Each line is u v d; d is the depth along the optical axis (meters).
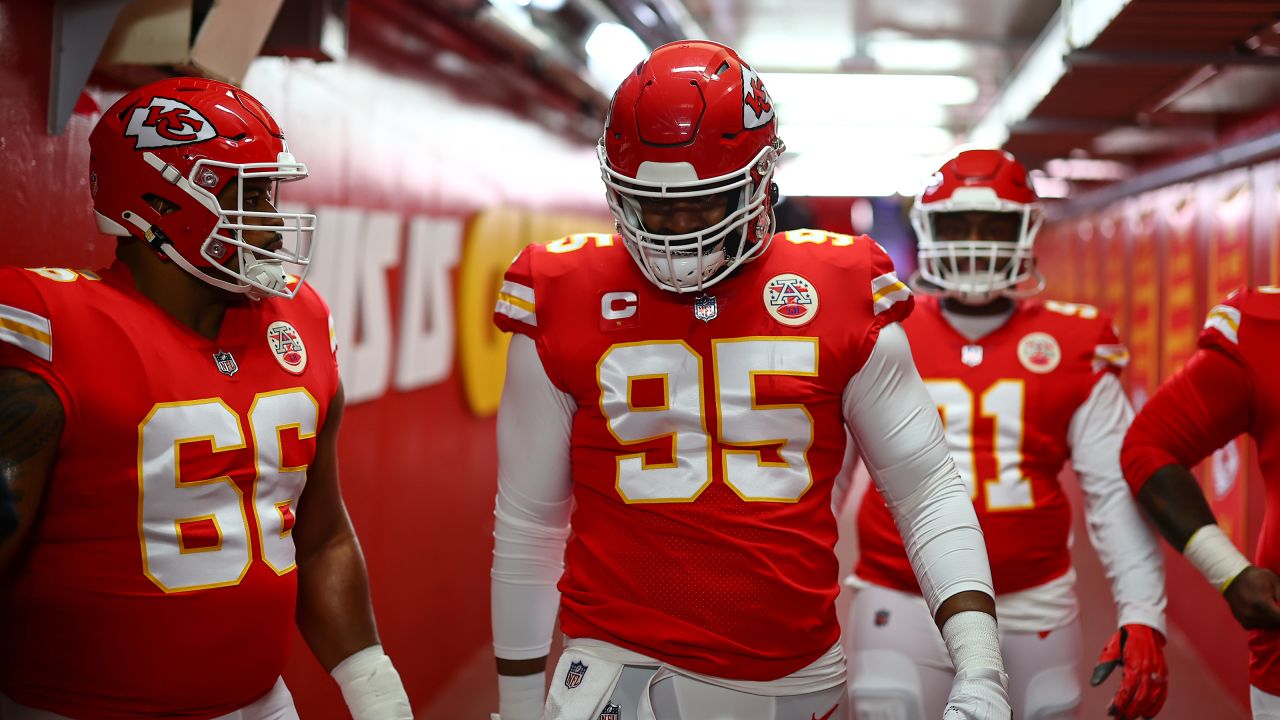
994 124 4.91
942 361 2.40
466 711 3.79
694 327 1.57
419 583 3.73
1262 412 2.03
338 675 1.77
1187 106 3.83
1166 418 2.18
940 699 2.26
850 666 2.39
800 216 9.32
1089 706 3.59
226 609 1.51
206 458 1.49
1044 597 2.29
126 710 1.46
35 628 1.45
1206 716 3.65
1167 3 2.52
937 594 1.58
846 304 1.59
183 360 1.51
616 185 1.50
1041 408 2.34
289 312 1.71
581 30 4.43
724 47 1.58
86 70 1.90
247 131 1.54
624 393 1.57
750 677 1.54
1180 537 2.11
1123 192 6.03
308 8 2.37
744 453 1.55
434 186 3.85
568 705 1.56
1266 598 1.96
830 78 5.02
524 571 1.67
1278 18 2.65
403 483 3.56
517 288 1.64
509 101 4.73
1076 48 3.07
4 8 1.77
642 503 1.56
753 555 1.53
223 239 1.50
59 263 1.93
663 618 1.55
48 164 1.90
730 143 1.48
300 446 1.64
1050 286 9.33
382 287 3.37
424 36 3.67
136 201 1.50
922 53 4.63
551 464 1.65
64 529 1.43
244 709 1.57
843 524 5.07
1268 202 3.57
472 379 4.36
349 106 3.09
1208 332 2.12
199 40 1.97
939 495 1.62
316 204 2.88
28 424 1.36
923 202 2.45
